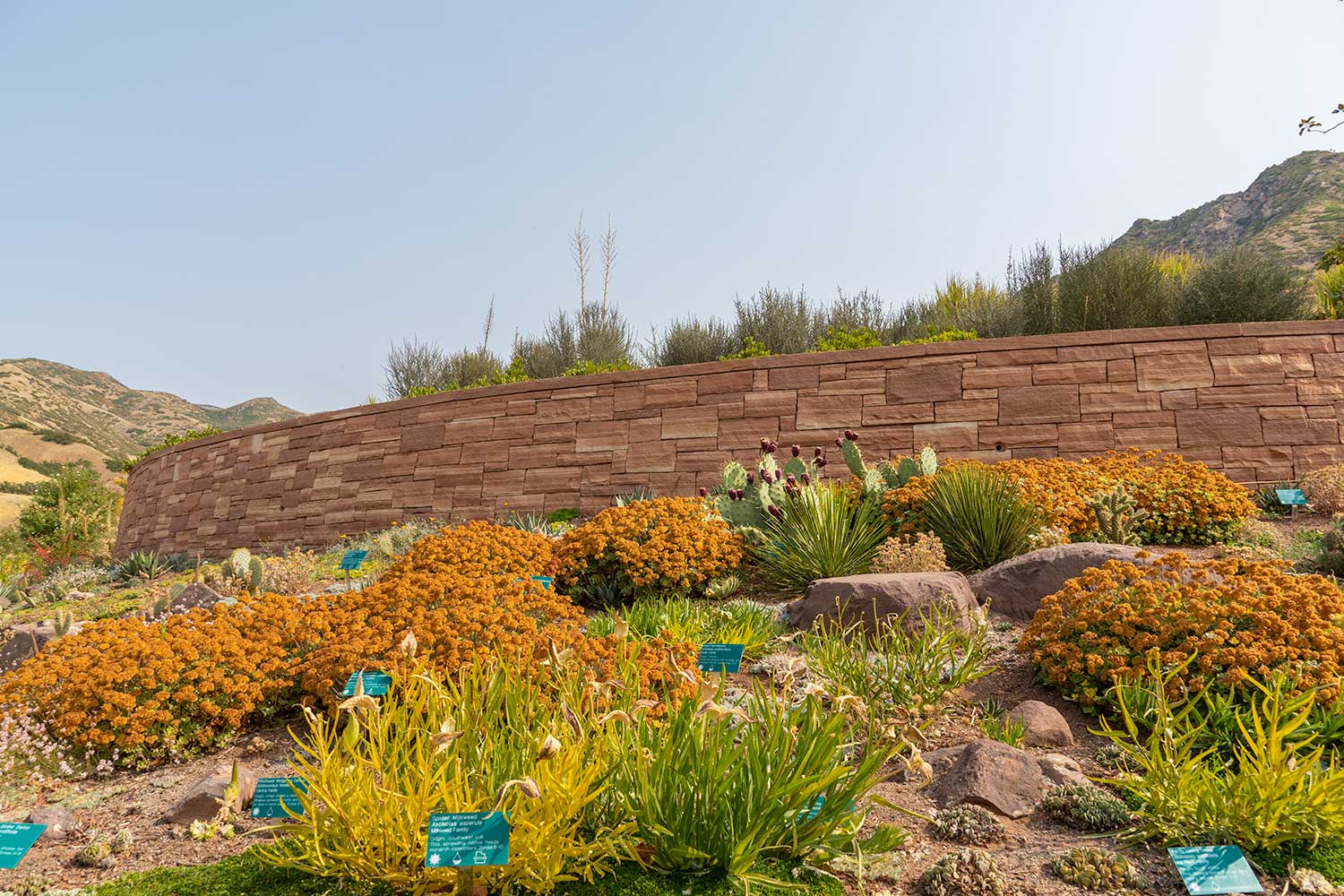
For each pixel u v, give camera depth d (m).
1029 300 13.55
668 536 7.55
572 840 2.76
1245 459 9.73
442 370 19.39
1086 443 10.19
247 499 16.05
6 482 106.81
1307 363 9.87
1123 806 3.24
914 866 2.99
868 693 4.34
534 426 12.81
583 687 3.54
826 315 17.47
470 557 7.20
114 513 25.31
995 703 4.45
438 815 2.58
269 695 4.75
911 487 7.97
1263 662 3.86
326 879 2.87
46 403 191.50
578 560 7.58
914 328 16.25
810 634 5.55
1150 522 8.04
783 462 11.30
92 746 4.28
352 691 4.17
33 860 3.24
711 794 2.82
